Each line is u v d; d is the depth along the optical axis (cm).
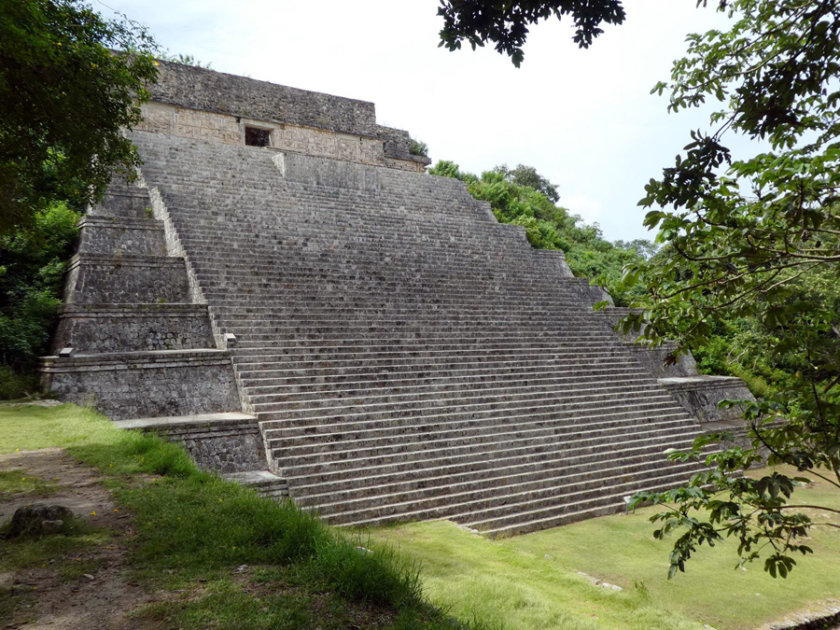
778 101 406
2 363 1278
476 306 1766
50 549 504
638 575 869
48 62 607
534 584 727
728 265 439
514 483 1165
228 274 1534
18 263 1545
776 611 773
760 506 387
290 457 1048
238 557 502
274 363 1284
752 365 2244
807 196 380
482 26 468
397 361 1404
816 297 1412
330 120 2841
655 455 1373
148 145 2070
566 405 1437
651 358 1920
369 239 1923
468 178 3506
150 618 396
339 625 397
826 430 362
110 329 1318
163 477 749
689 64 558
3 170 722
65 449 870
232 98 2591
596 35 462
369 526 959
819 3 450
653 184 405
